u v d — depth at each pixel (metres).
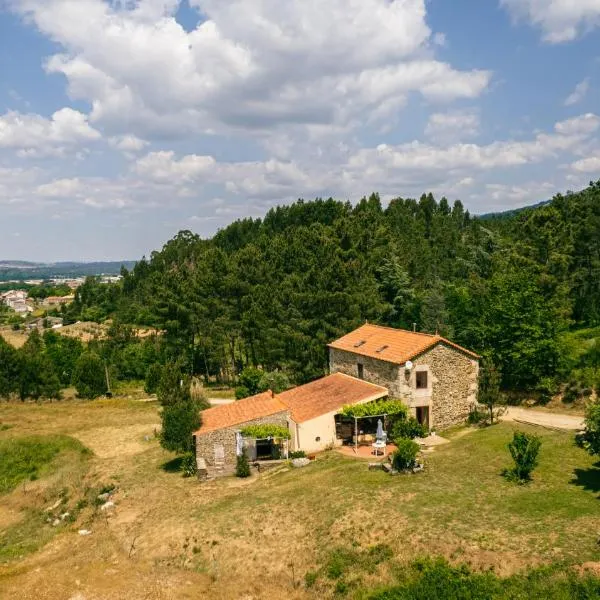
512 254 59.59
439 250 92.06
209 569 21.91
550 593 16.17
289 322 59.88
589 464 25.77
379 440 32.12
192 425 34.53
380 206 124.69
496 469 26.42
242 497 28.20
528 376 41.81
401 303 66.25
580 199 73.62
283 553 21.83
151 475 35.06
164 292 70.94
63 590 21.53
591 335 51.84
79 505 31.95
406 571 18.91
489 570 17.83
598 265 59.59
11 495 36.25
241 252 80.19
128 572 22.58
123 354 85.50
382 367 36.66
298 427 33.69
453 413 36.28
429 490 24.39
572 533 18.77
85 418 54.50
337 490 26.02
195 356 74.69
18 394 65.88
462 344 52.19
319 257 70.50
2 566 24.97
